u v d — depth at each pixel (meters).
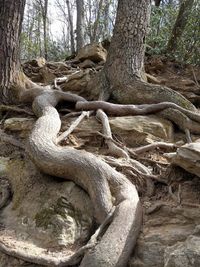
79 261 1.83
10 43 3.45
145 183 2.27
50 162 2.29
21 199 2.37
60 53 8.63
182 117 2.88
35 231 2.11
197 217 1.91
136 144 2.75
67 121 2.98
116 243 1.78
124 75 3.29
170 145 2.62
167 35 5.21
